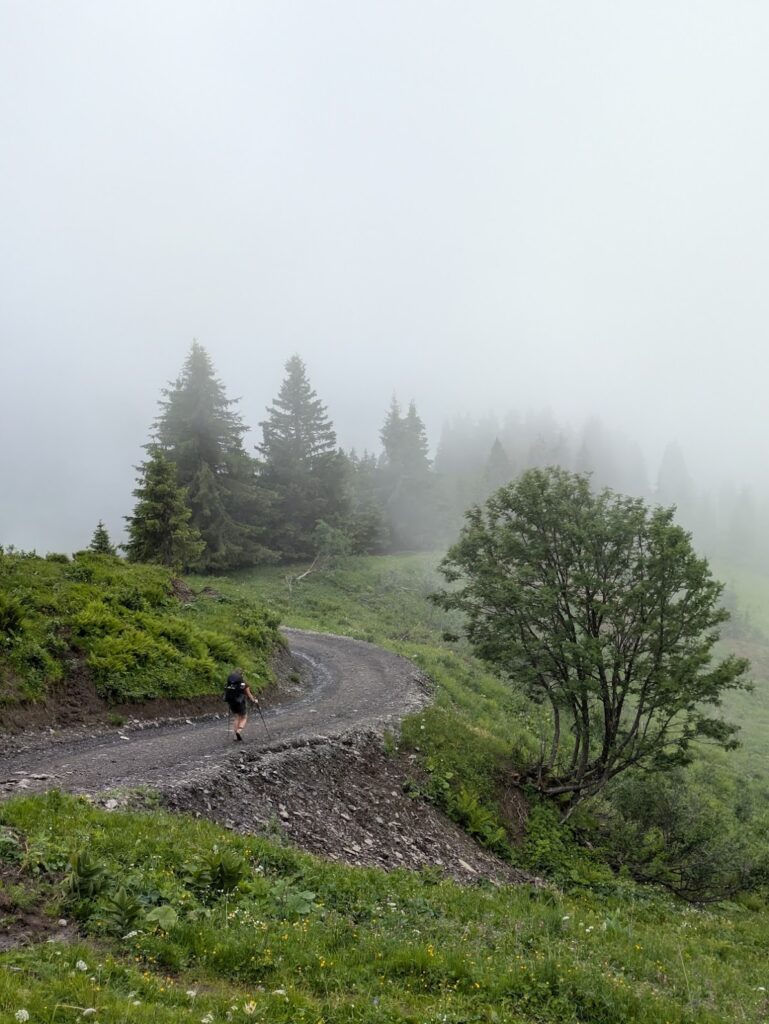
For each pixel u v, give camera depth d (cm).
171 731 1822
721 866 2036
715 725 2005
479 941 900
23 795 1070
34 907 682
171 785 1238
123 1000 529
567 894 1625
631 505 2195
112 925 678
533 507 2225
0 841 776
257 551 6041
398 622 5156
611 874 1922
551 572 2206
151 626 2269
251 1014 554
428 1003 674
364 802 1647
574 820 2214
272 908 831
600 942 1070
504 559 2316
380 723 2150
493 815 1970
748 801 3130
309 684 2819
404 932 867
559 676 2245
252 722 2038
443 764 2070
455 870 1555
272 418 7025
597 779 2170
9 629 1786
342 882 1027
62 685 1783
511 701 3666
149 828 952
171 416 5703
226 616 2906
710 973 1034
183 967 646
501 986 740
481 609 2377
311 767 1645
